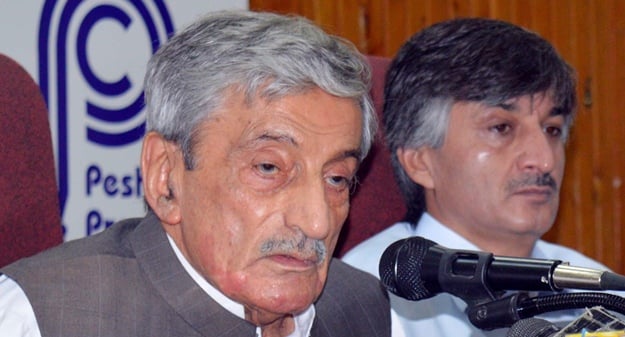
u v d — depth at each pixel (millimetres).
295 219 1443
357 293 1834
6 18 2154
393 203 2365
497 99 2176
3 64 1645
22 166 1636
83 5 2295
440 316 2232
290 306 1464
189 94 1481
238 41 1472
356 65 1504
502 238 2240
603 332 1021
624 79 3701
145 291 1552
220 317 1552
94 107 2311
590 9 3650
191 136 1484
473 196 2211
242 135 1443
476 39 2207
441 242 2248
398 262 1349
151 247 1597
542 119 2223
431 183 2277
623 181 3695
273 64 1438
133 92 2391
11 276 1518
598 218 3664
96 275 1539
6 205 1609
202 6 2561
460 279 1285
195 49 1498
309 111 1448
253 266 1457
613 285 1172
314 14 3152
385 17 3268
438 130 2229
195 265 1535
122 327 1502
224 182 1460
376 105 2342
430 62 2227
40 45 2213
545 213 2213
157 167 1541
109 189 2334
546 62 2211
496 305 1255
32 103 1663
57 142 2230
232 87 1456
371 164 2334
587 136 3652
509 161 2188
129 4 2385
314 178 1455
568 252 2561
